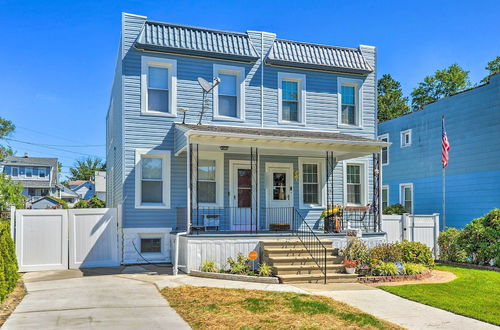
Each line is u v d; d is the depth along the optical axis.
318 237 12.88
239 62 15.03
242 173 15.09
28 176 55.28
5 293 8.16
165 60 14.20
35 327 6.42
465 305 8.27
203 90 14.49
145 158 14.02
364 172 16.77
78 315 7.13
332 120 16.16
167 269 12.34
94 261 12.98
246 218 14.95
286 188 15.68
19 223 12.34
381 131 25.92
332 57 16.14
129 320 6.86
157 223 13.83
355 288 9.91
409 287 9.98
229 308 7.64
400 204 22.88
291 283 10.36
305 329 6.47
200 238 11.72
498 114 17.98
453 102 20.44
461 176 19.83
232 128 13.92
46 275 11.47
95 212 13.16
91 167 85.12
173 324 6.68
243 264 11.45
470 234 14.23
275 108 15.45
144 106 13.91
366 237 13.66
